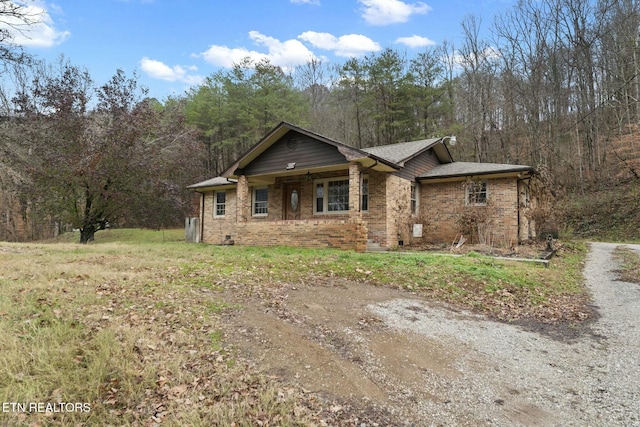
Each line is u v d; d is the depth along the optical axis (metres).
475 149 29.08
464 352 4.06
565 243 14.24
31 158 15.77
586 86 24.25
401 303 5.74
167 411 2.71
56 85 17.27
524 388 3.31
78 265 7.18
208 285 6.02
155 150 18.95
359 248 11.37
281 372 3.37
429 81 28.94
